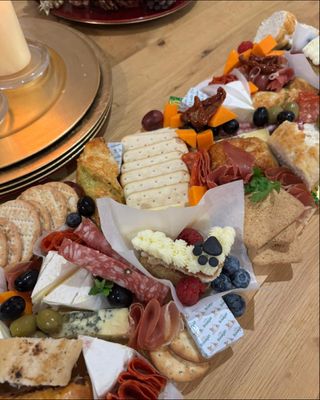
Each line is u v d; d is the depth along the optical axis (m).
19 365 0.77
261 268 1.00
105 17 1.51
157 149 1.11
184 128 1.17
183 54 1.48
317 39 1.34
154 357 0.83
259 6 1.67
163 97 1.35
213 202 0.92
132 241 0.89
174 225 0.93
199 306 0.87
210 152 1.09
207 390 0.87
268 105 1.21
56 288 0.87
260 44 1.31
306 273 1.03
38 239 0.93
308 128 1.13
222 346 0.84
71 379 0.80
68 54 1.32
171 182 1.04
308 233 1.09
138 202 1.01
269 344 0.93
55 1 1.50
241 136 1.16
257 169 1.03
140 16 1.52
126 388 0.77
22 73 1.21
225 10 1.65
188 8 1.65
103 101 1.23
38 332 0.85
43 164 1.05
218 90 1.15
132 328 0.85
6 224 0.93
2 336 0.83
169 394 0.79
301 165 1.07
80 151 1.13
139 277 0.86
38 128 1.11
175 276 0.89
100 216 0.87
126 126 1.27
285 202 1.00
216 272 0.85
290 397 0.89
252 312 0.97
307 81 1.31
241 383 0.89
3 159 1.04
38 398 0.75
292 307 0.98
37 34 1.37
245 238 0.95
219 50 1.50
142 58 1.46
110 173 1.05
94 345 0.80
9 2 1.09
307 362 0.92
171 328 0.84
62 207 0.98
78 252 0.86
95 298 0.87
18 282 0.87
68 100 1.18
